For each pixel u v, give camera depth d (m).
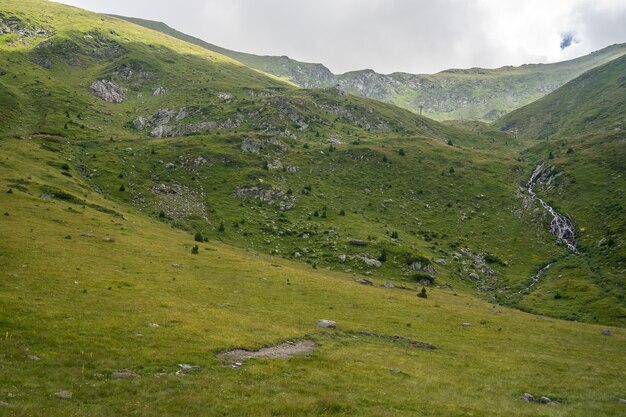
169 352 30.05
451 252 139.50
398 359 38.03
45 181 110.56
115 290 46.94
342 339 44.34
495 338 55.28
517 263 136.75
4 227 66.38
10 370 22.28
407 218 169.88
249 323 43.50
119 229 87.88
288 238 131.00
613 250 131.12
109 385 22.83
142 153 181.38
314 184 190.62
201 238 103.88
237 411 21.50
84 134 190.62
